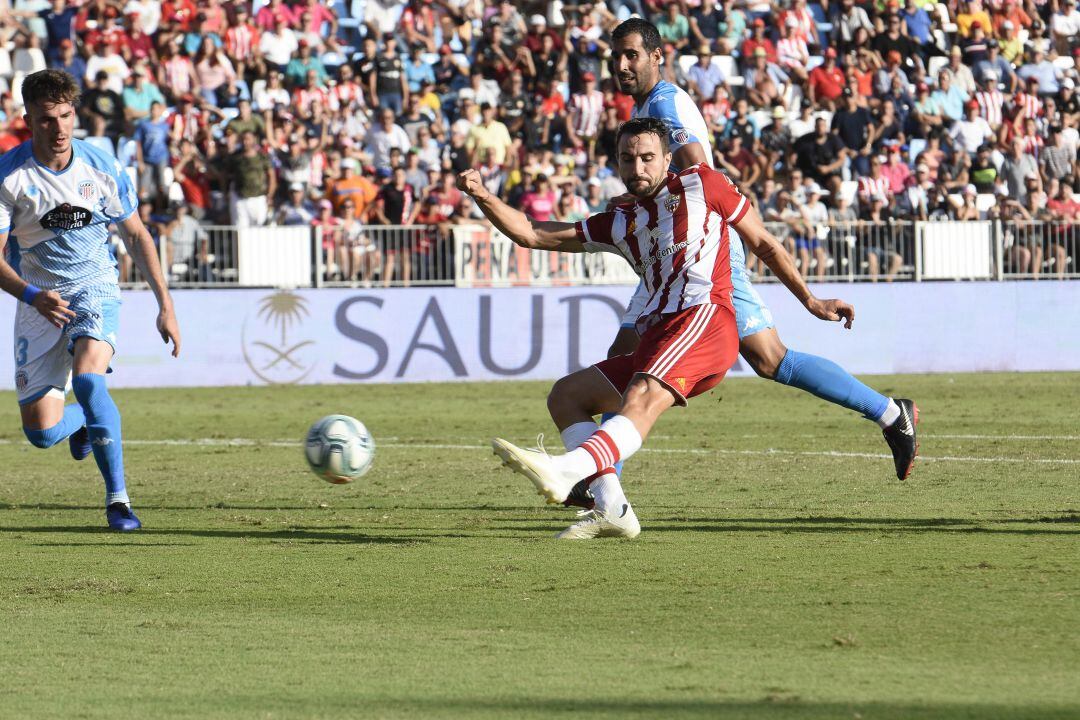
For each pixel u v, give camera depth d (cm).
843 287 6619
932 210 7362
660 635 1528
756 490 2855
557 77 7556
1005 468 3203
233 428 4434
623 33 2412
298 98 7094
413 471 3291
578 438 2130
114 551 2158
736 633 1530
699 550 2089
